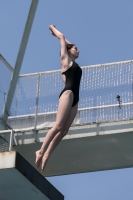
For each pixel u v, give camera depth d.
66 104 16.08
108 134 24.94
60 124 16.06
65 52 16.72
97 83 26.16
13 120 26.69
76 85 16.41
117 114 25.36
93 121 25.55
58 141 16.23
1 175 19.80
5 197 21.44
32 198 21.41
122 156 26.39
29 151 26.06
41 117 26.44
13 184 20.34
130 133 24.77
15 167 19.33
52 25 17.38
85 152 26.19
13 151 19.67
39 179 20.64
